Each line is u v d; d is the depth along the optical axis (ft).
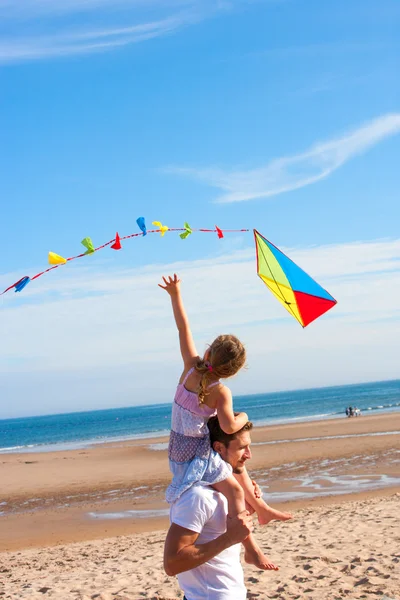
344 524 30.73
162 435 168.55
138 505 51.93
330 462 67.67
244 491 8.97
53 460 100.68
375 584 18.80
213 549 7.75
